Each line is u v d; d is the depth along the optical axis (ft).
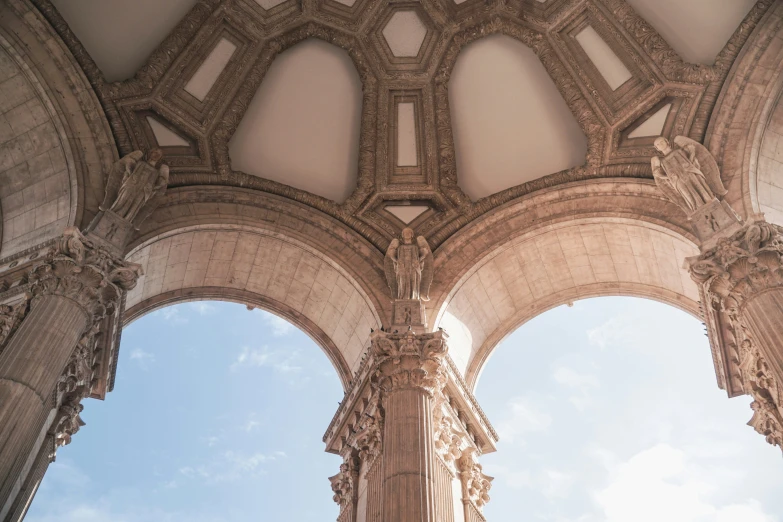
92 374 59.31
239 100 73.46
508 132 76.64
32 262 57.11
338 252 72.84
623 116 70.54
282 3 74.54
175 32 70.23
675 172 61.93
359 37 76.33
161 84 69.31
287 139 76.28
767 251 52.60
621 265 75.00
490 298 76.84
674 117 68.18
